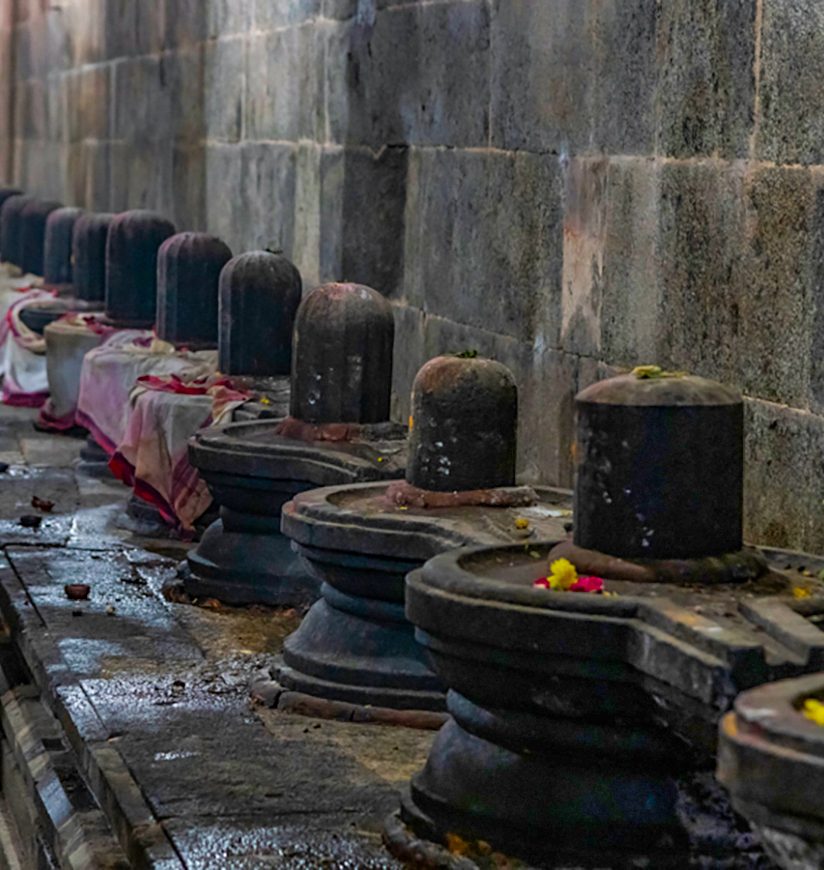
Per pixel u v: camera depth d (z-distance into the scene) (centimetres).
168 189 2030
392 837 699
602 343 1006
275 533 1088
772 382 832
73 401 1755
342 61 1412
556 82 1056
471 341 1198
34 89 2962
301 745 834
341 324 1062
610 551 682
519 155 1113
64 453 1666
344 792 769
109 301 1755
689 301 905
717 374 880
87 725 861
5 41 3244
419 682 871
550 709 650
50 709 948
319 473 1024
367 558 843
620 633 624
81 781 841
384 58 1337
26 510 1392
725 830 660
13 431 1783
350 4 1396
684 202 909
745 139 850
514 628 637
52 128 2803
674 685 594
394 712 868
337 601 891
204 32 1858
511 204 1127
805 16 797
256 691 902
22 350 1959
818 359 793
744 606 627
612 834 661
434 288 1265
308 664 891
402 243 1340
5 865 909
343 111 1406
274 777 788
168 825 726
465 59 1195
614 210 988
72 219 2133
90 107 2484
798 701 508
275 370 1327
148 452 1295
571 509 880
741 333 858
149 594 1127
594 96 1008
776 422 829
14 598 1113
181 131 1964
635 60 958
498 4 1135
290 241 1575
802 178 803
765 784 482
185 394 1305
